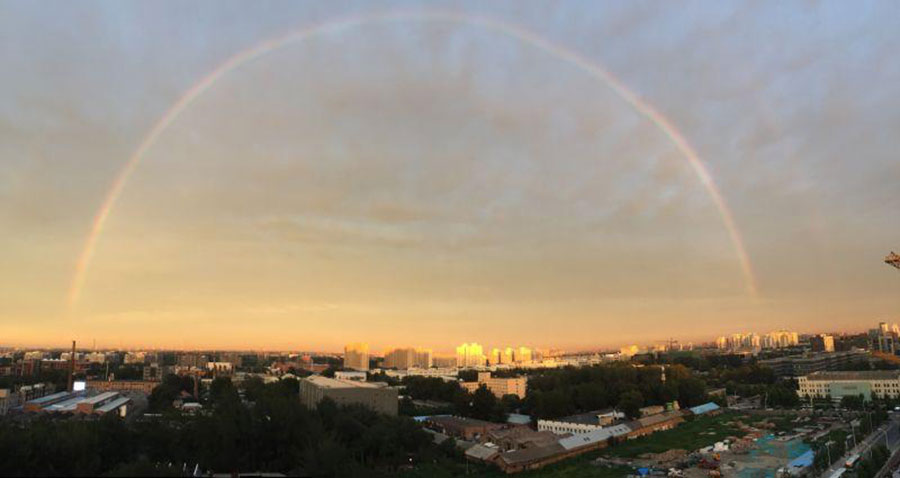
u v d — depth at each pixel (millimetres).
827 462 169625
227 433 148875
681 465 174625
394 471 161250
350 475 137375
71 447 129750
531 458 175000
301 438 152875
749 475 161500
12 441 124125
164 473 110188
